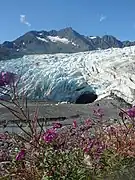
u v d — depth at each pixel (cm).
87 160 417
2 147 470
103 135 510
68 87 2658
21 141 436
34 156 397
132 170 409
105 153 445
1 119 1162
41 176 390
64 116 1374
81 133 516
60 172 381
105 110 1559
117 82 2480
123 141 474
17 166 406
